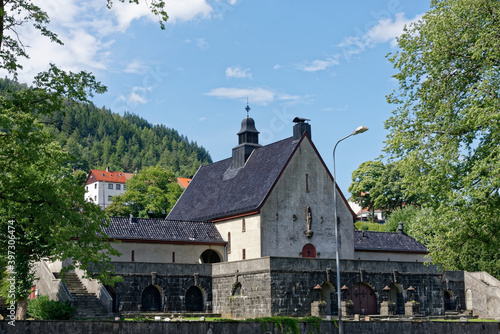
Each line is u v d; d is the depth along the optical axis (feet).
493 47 102.32
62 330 87.76
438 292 174.40
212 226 190.49
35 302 141.69
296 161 180.04
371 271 164.55
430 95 112.78
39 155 89.51
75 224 93.71
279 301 149.07
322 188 183.52
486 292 178.50
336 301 159.22
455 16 108.58
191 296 166.61
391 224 271.90
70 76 90.33
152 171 352.08
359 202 341.00
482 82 102.27
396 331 118.73
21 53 83.71
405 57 115.24
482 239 110.83
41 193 90.68
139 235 172.86
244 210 175.63
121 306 152.46
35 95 87.25
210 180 215.72
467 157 108.78
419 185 111.86
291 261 153.17
